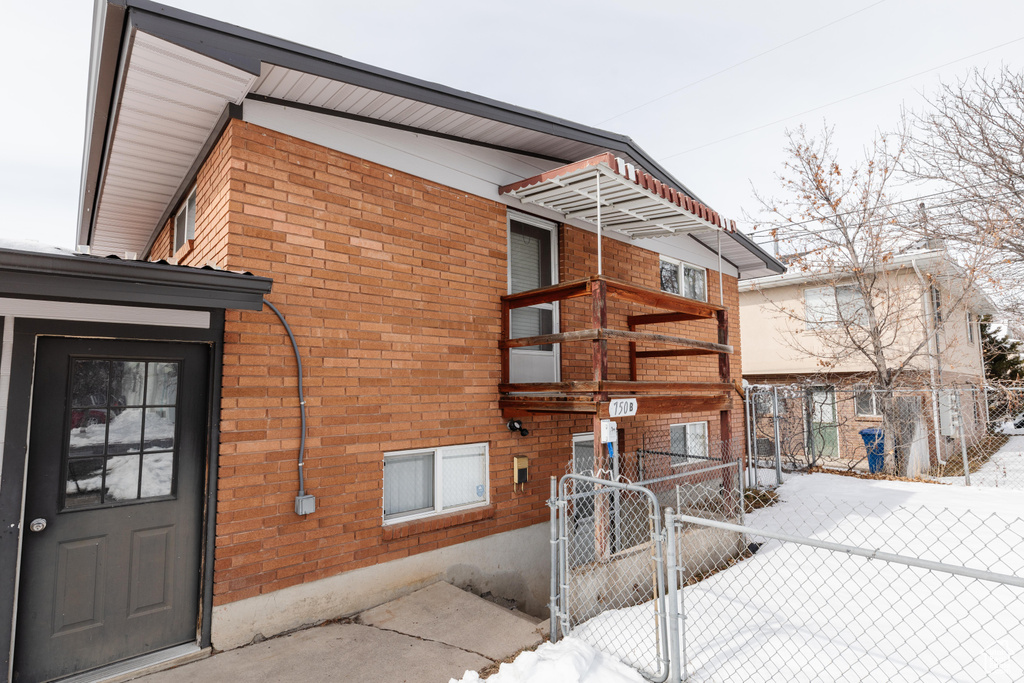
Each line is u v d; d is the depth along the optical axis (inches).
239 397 161.2
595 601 200.4
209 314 156.8
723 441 292.0
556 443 261.0
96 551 140.9
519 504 241.0
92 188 250.8
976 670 137.7
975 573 93.7
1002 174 461.7
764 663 145.7
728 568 236.4
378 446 192.2
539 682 132.6
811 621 174.7
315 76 165.0
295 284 175.6
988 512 280.5
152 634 147.3
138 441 149.5
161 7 134.6
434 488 214.1
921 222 499.5
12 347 130.9
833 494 347.3
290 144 179.2
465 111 200.4
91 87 185.3
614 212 268.1
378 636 164.7
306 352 176.1
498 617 179.9
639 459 309.9
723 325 285.6
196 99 164.9
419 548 201.9
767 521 300.2
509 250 259.1
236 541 157.4
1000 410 615.5
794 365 603.5
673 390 244.5
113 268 125.3
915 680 134.1
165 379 154.9
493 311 239.0
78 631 136.9
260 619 160.7
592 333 206.1
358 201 194.9
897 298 495.5
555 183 225.0
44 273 119.6
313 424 175.6
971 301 588.7
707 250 391.9
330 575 176.4
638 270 323.0
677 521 142.9
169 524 151.9
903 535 258.2
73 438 140.2
